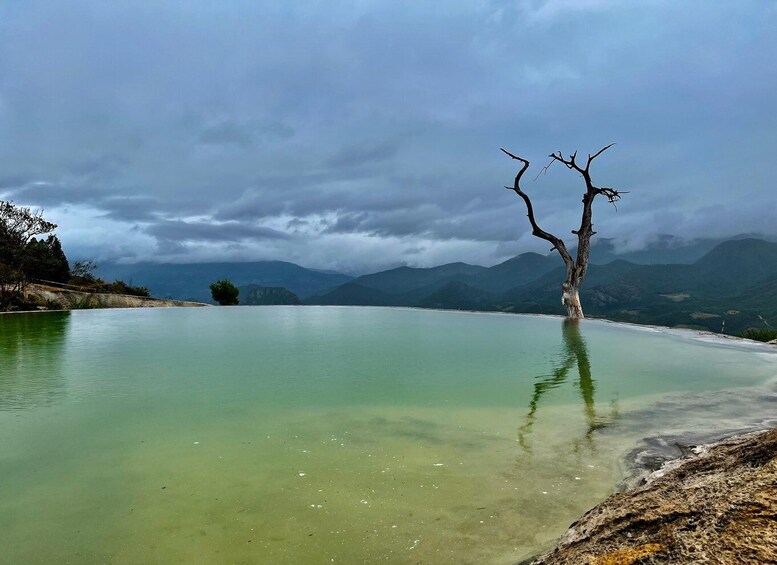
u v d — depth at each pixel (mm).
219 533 2533
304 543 2436
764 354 8703
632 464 3412
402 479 3203
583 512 2730
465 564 2252
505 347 9758
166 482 3178
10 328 13648
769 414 4672
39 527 2604
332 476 3258
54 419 4637
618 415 4719
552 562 2004
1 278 20859
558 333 12164
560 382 6270
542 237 17984
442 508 2793
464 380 6453
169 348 9641
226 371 7109
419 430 4273
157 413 4863
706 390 5781
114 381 6375
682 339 10992
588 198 17578
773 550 1424
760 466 2066
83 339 11086
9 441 4000
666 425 4355
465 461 3520
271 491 3031
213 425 4438
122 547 2404
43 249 29531
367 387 6031
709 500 1835
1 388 6051
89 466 3457
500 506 2814
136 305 25703
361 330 13156
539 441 3957
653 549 1657
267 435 4148
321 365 7656
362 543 2432
